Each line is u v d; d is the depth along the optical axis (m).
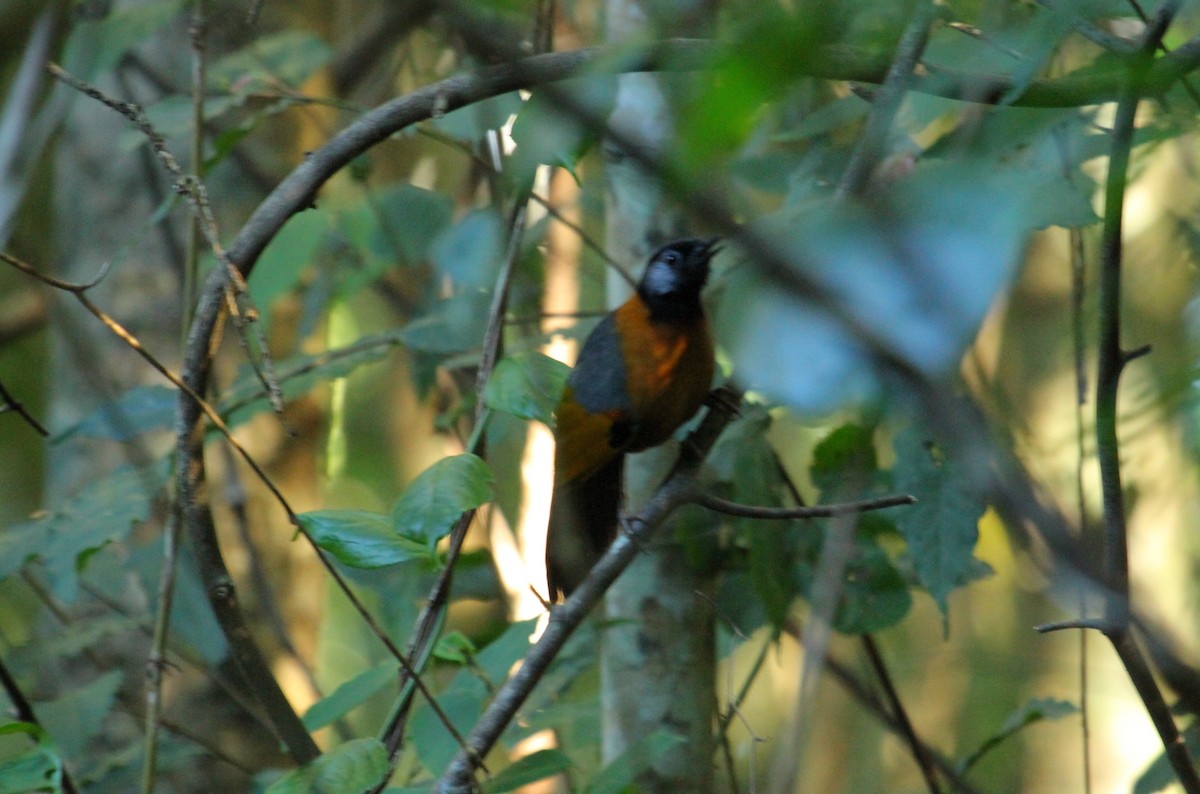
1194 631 8.17
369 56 10.91
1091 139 5.29
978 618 12.78
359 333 14.16
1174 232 6.64
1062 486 6.53
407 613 8.68
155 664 6.56
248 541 9.93
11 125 8.18
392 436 14.89
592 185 10.29
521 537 10.46
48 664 10.23
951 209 1.93
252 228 5.39
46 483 10.97
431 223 9.66
